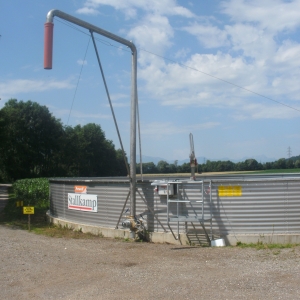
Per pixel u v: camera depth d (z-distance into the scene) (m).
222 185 12.14
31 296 7.07
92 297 6.82
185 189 12.55
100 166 89.00
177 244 12.40
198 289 7.04
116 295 6.86
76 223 15.55
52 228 16.27
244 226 11.98
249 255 9.96
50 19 9.89
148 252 10.79
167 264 9.17
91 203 14.91
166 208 12.84
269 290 6.86
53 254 10.66
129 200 13.70
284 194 11.89
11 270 8.97
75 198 15.83
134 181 13.07
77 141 84.19
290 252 10.15
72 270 8.80
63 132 85.06
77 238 13.64
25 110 79.69
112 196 14.17
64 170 85.44
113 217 14.12
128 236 13.43
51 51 9.78
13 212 24.70
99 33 11.67
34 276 8.41
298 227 11.84
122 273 8.39
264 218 11.91
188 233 12.41
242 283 7.32
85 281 7.86
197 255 10.20
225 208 12.10
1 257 10.36
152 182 13.04
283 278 7.59
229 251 10.65
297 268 8.34
